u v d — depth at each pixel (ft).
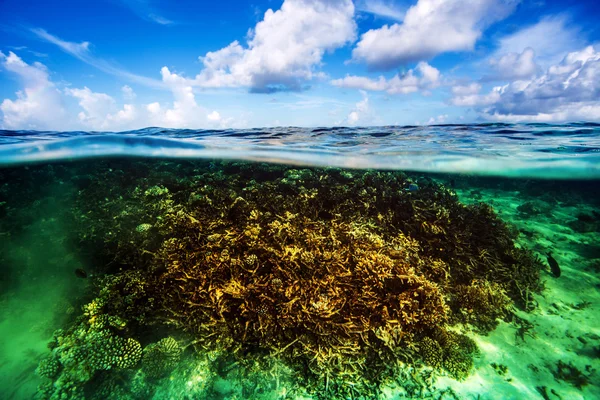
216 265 14.23
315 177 33.68
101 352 11.62
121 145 44.09
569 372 13.53
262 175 39.58
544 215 36.86
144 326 13.38
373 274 14.12
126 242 18.51
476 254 20.77
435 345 13.56
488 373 13.30
